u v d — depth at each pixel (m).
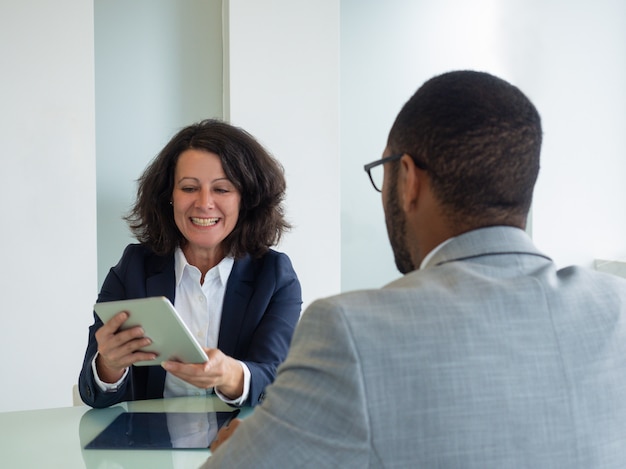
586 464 0.80
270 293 2.07
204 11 3.62
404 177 0.94
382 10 3.89
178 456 1.50
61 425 1.71
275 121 3.66
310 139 3.71
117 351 1.62
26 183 3.35
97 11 3.47
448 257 0.89
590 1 4.23
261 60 3.63
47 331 3.40
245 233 2.12
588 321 0.85
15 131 3.33
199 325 2.07
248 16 3.60
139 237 2.21
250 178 2.07
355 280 3.93
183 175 2.05
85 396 1.84
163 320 1.53
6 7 3.29
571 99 4.24
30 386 3.39
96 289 3.46
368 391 0.77
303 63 3.69
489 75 0.92
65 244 3.41
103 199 3.52
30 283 3.38
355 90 3.87
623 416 0.83
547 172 4.24
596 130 4.30
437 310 0.81
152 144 3.57
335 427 0.77
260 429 0.81
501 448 0.77
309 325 0.82
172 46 3.58
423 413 0.77
